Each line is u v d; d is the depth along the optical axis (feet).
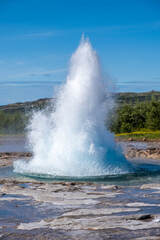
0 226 25.55
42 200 34.06
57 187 41.32
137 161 70.64
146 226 24.72
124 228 24.34
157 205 31.40
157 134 168.35
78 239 22.22
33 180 49.08
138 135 171.63
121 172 54.80
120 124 207.41
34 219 27.37
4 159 75.97
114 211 29.27
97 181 48.01
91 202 32.96
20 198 35.09
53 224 25.71
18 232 23.99
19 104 631.15
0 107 609.01
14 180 47.67
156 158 75.20
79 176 51.96
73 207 31.04
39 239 22.40
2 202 33.50
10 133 247.70
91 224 25.44
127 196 35.96
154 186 42.01
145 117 206.49
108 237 22.47
